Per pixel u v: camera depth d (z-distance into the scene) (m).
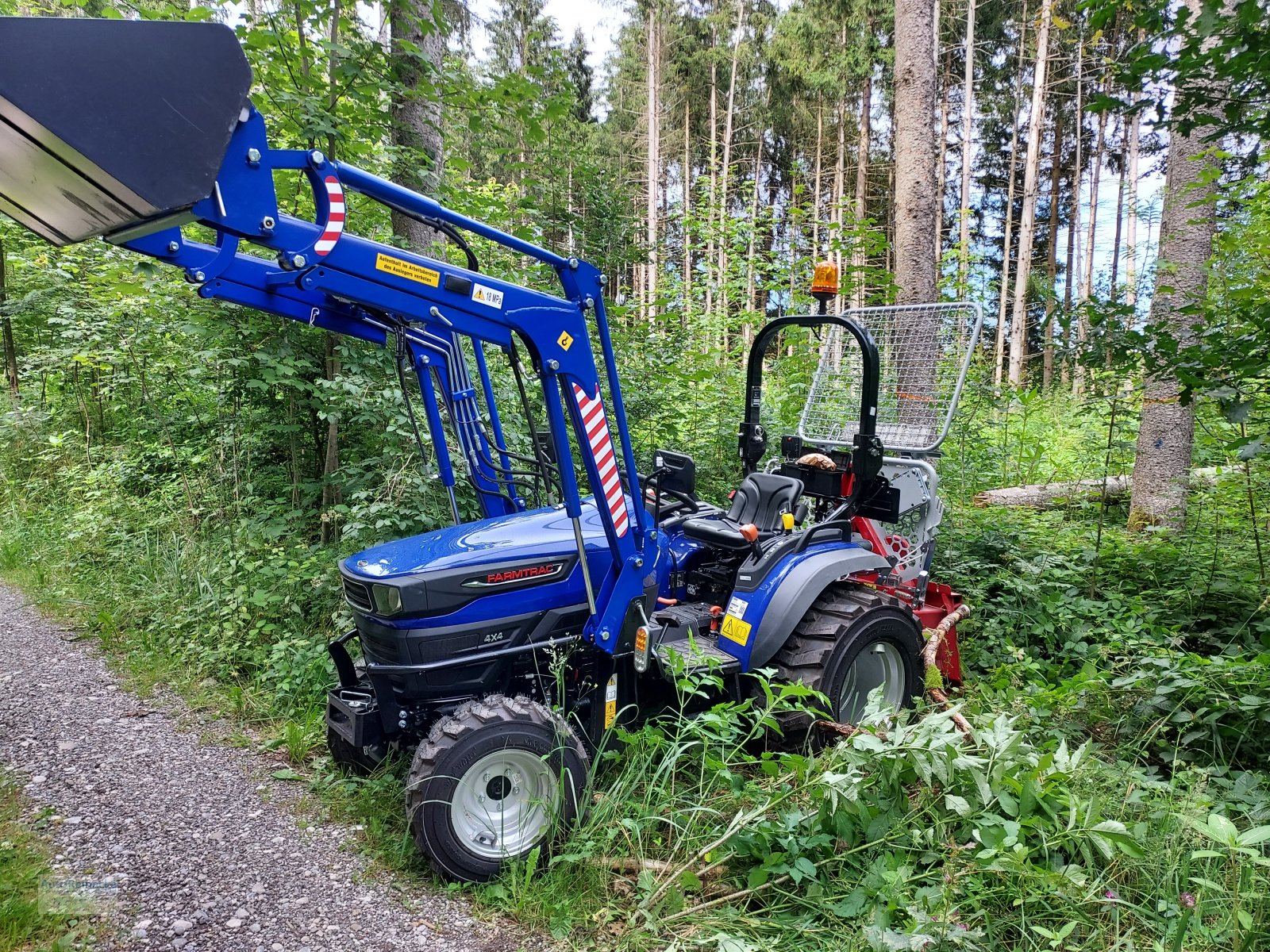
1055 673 3.80
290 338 4.90
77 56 1.77
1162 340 3.43
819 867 2.43
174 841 2.71
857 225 7.26
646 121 23.67
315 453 5.61
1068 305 3.87
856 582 3.64
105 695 3.99
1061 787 2.47
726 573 3.70
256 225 2.22
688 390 6.96
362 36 4.64
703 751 2.87
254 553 5.03
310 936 2.25
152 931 2.22
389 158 5.03
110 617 4.88
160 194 1.89
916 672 3.61
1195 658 3.21
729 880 2.46
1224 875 2.24
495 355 5.57
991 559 5.29
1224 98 3.05
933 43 6.88
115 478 6.53
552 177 6.48
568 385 2.88
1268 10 2.62
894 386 4.20
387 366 4.89
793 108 22.61
